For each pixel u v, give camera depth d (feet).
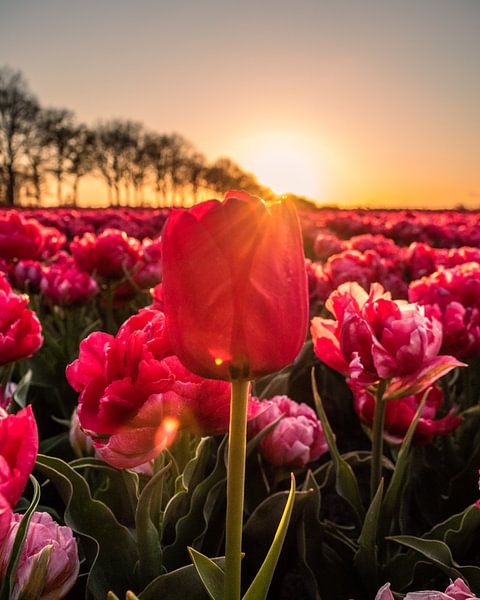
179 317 0.60
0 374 1.82
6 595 0.66
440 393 1.57
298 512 1.19
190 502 1.16
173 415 0.75
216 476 1.18
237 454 0.65
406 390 1.09
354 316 1.07
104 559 1.01
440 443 1.91
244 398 0.65
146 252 3.20
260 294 0.59
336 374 2.83
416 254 3.69
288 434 1.44
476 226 9.07
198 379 0.75
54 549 0.76
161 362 0.74
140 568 0.97
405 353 1.03
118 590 1.00
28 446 0.52
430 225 8.96
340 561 1.31
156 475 0.94
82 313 2.93
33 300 2.91
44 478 1.67
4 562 0.66
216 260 0.58
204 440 1.15
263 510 1.19
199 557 0.73
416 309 1.12
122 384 0.74
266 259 0.59
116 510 1.17
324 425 1.29
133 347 0.77
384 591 0.77
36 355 2.22
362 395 1.42
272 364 0.61
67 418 2.20
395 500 1.33
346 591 1.27
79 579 1.20
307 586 1.22
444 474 1.83
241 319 0.59
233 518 0.66
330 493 2.17
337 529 1.48
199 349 0.61
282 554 1.24
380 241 5.80
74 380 0.83
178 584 0.91
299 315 0.61
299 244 0.61
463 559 1.50
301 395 2.94
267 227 0.59
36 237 2.88
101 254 2.87
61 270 2.97
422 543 1.10
